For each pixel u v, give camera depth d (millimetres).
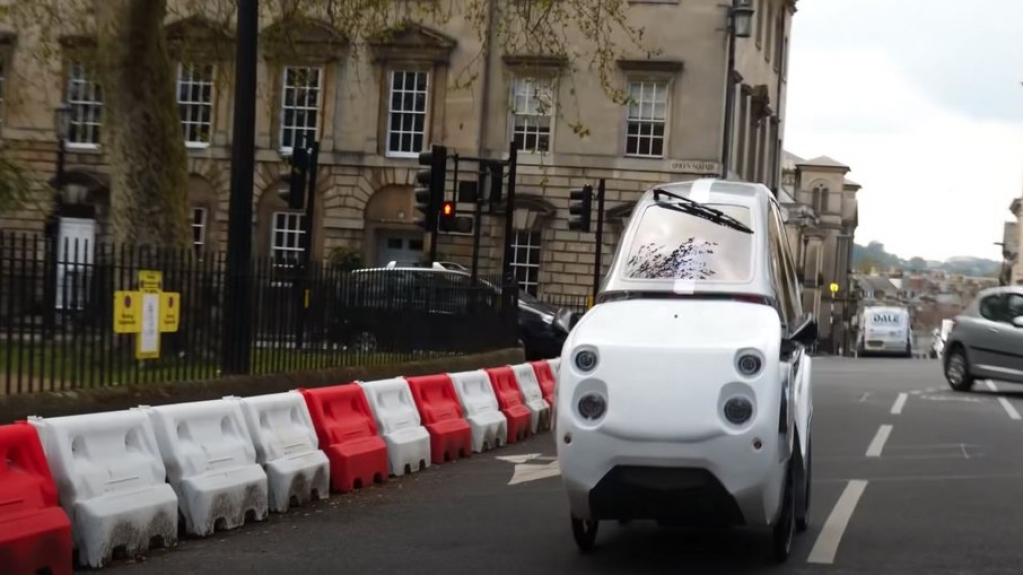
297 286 15070
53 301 10992
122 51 20875
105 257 11875
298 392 11289
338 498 11164
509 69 43750
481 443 14719
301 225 44875
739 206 8969
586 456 7590
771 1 55500
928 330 170625
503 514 10320
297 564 8328
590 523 8656
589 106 43750
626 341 7734
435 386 14117
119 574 8023
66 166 43406
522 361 22406
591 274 44031
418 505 10781
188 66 26625
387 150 44562
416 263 37438
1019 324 23641
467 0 43438
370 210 44688
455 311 19531
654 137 43750
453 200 24422
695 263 8664
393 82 44469
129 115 21016
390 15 43500
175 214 21328
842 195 104375
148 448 8992
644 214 9086
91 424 8500
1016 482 12195
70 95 43312
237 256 13891
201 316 13242
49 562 7703
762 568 8203
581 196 29500
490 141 44094
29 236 12438
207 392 12766
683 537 9273
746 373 7523
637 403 7516
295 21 25609
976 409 20703
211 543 9070
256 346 14305
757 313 8117
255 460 10219
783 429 7699
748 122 50000
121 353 11922
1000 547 8922
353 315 16391
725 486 7453
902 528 9680
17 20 31609
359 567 8242
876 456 14281
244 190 13969
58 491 8156
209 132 44500
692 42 43438
